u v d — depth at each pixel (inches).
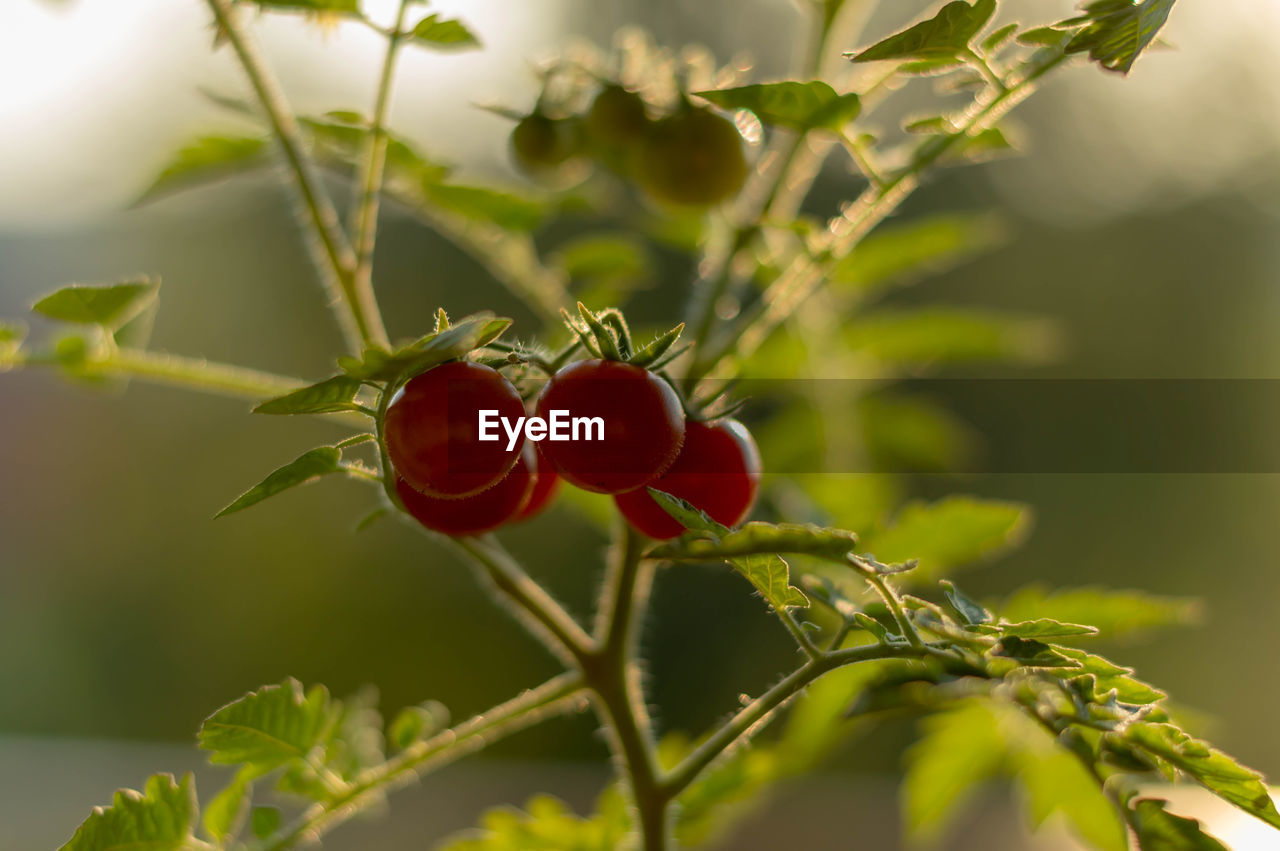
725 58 85.0
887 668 20.4
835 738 24.1
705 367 22.5
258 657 78.0
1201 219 88.9
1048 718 19.9
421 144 23.8
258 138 24.0
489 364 20.1
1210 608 68.4
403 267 84.7
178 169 24.0
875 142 21.7
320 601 78.7
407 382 19.7
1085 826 23.9
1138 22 19.5
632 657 22.3
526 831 23.8
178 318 87.4
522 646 76.7
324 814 21.9
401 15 21.7
